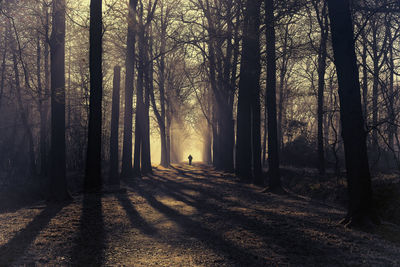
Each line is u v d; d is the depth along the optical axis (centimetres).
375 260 580
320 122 1967
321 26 1820
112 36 2389
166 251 648
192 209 1117
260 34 1778
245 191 1639
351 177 862
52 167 1312
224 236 755
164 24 2905
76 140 3039
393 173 1592
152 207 1150
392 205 965
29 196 1495
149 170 2938
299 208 1139
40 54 2544
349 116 878
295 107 4147
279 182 1606
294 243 690
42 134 2425
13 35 2266
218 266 560
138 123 2631
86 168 1537
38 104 2370
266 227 836
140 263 575
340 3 896
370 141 2080
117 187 1688
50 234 755
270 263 572
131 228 838
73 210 1066
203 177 2553
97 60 1534
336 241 700
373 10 933
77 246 671
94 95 1529
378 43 1748
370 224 807
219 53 2503
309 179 1758
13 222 880
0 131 2562
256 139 1962
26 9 1892
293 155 2834
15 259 576
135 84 3466
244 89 2266
